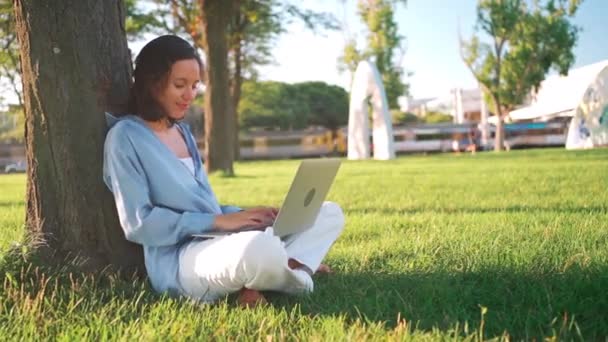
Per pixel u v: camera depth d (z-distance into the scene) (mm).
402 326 2254
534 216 5652
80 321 2469
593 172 11688
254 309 2598
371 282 3145
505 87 37469
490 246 4035
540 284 2977
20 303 2682
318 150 49750
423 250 4137
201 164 3131
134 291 2932
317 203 2895
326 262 3898
